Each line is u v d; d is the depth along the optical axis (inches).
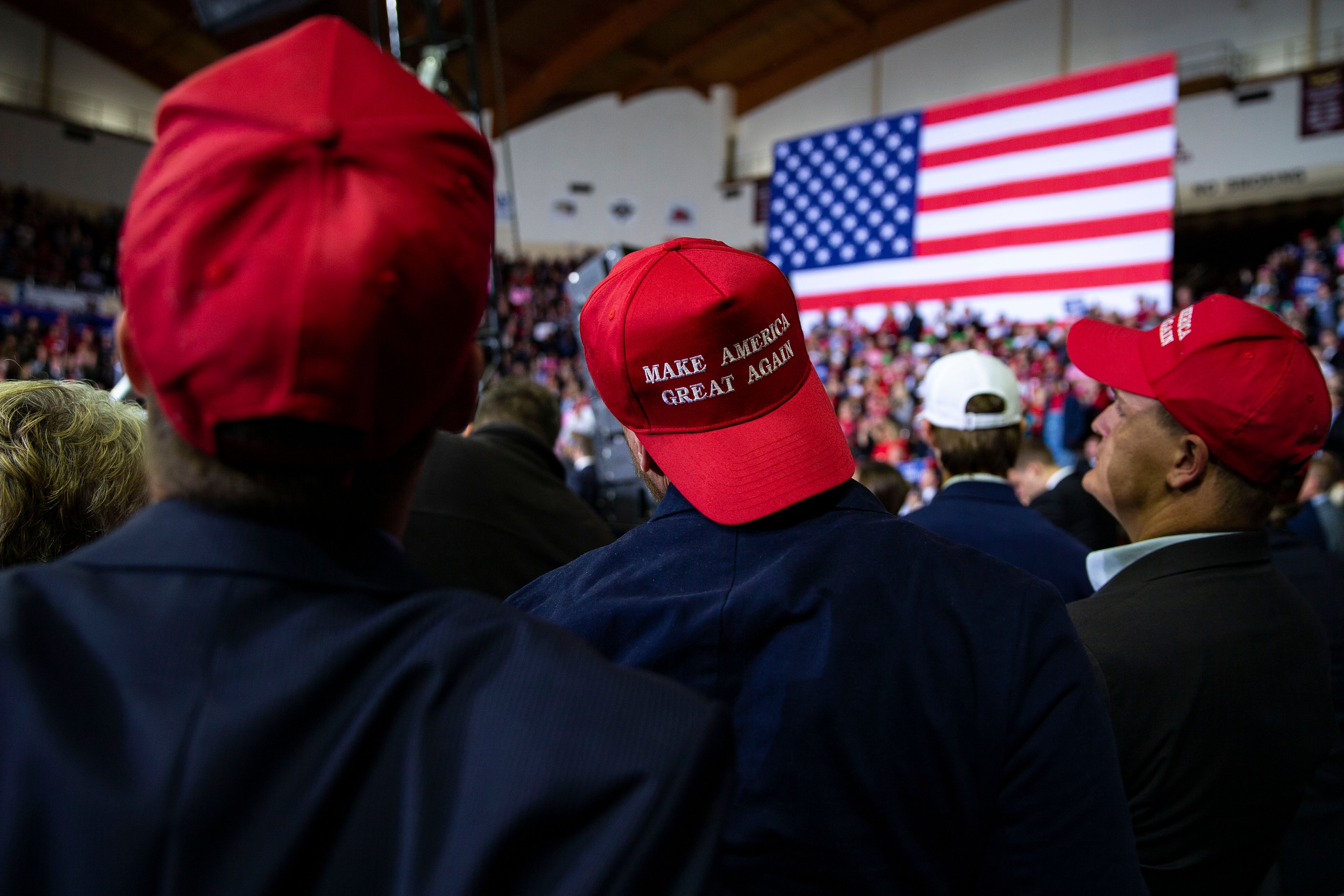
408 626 16.2
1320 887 48.7
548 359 649.0
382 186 16.0
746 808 24.3
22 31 637.3
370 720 14.8
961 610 24.2
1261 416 36.7
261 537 16.2
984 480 63.9
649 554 28.0
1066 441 283.7
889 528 26.0
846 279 475.2
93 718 14.1
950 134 446.0
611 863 13.7
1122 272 397.4
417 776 14.5
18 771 13.7
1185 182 552.1
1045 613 24.5
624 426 30.0
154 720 14.0
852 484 28.2
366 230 15.3
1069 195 410.6
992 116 433.7
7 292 562.3
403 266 15.6
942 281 445.4
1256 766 34.3
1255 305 39.2
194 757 13.7
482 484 60.3
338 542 17.1
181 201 15.4
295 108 16.1
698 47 718.5
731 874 24.3
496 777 14.4
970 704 23.6
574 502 65.7
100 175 653.3
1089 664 24.8
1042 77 622.8
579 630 26.3
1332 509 119.4
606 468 110.7
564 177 778.8
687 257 27.9
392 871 14.0
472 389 20.2
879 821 23.7
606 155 784.3
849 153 476.7
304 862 13.8
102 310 564.7
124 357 17.7
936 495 65.8
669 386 27.0
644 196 786.2
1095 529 104.4
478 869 13.6
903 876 24.0
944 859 24.3
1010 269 426.0
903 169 458.6
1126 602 37.3
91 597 15.4
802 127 744.3
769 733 24.2
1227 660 34.3
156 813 13.3
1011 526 61.3
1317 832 49.4
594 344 28.6
